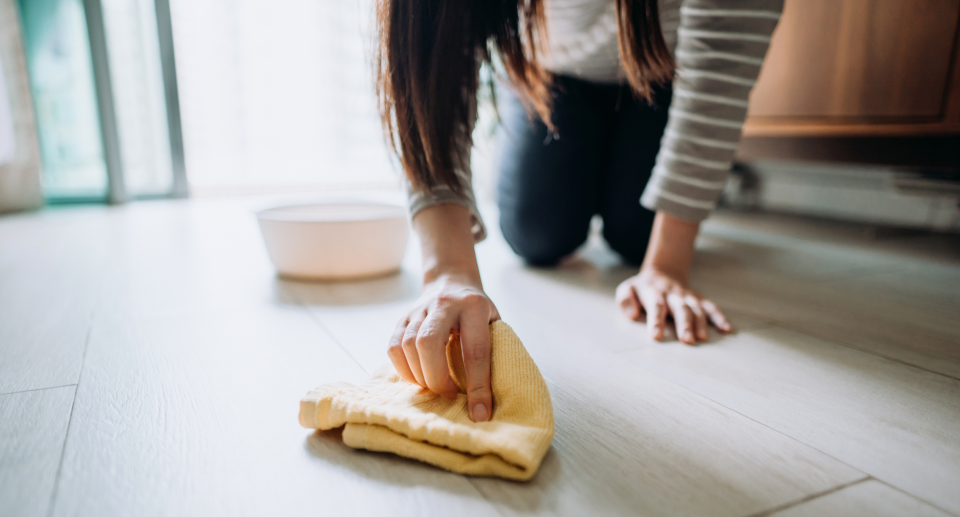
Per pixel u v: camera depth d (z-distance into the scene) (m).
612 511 0.42
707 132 0.84
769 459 0.50
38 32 2.22
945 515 0.42
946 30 1.30
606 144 1.37
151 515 0.41
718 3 0.80
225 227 1.81
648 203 0.93
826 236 1.72
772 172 2.29
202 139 2.92
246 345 0.77
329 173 3.17
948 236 1.72
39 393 0.62
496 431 0.47
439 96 0.63
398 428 0.48
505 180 1.31
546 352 0.76
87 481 0.45
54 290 1.05
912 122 1.39
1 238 1.58
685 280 0.93
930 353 0.77
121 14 2.46
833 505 0.43
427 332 0.53
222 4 2.81
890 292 1.10
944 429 0.56
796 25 1.61
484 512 0.42
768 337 0.83
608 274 1.24
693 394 0.63
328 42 2.99
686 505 0.43
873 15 1.43
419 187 0.69
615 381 0.66
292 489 0.44
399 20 0.61
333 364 0.71
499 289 1.10
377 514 0.42
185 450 0.50
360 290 1.07
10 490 0.44
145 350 0.75
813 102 1.60
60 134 2.34
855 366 0.72
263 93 3.01
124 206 2.29
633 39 0.68
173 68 2.41
